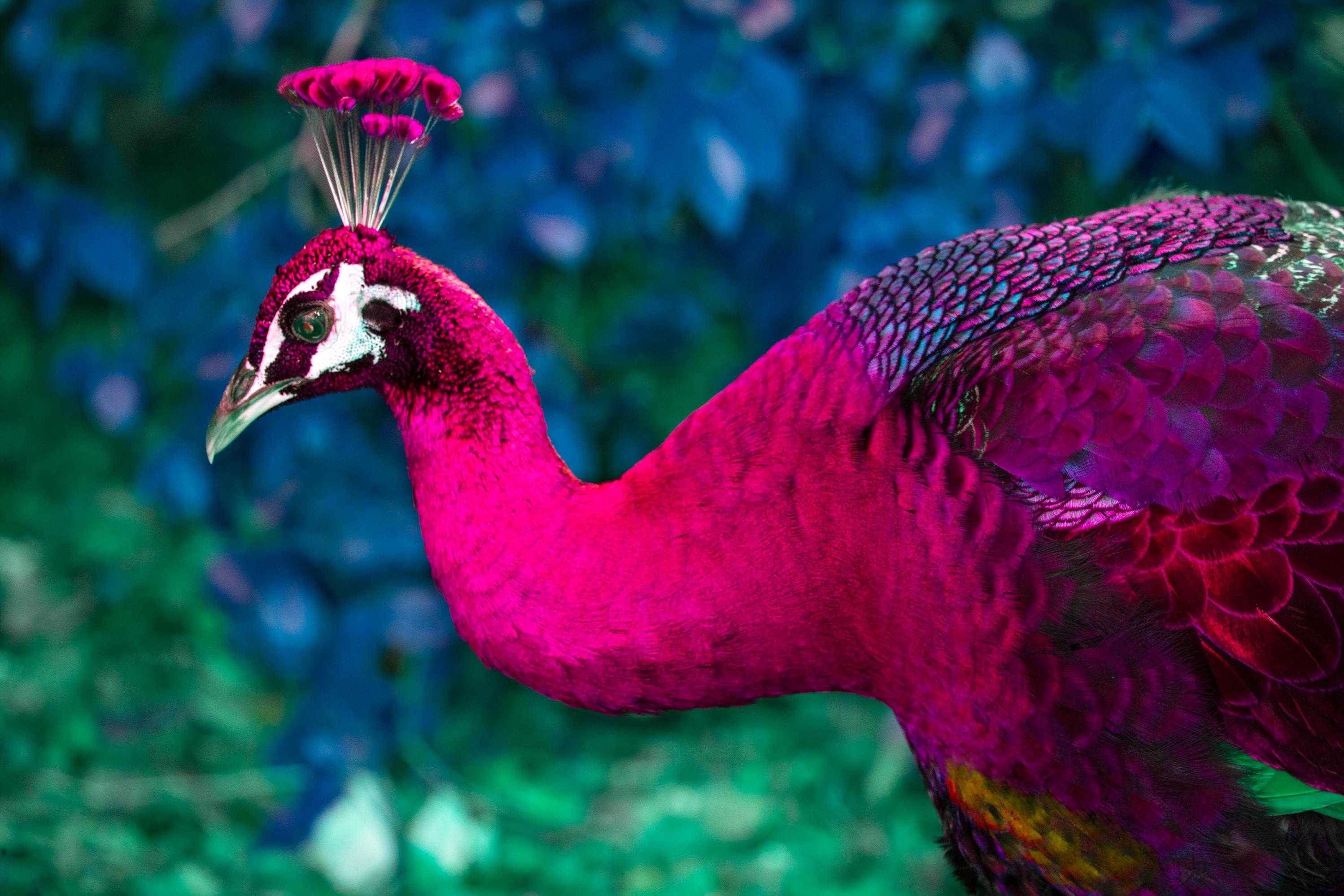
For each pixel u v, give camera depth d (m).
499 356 1.93
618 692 1.91
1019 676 1.88
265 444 2.33
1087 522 1.88
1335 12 2.24
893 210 2.23
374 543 2.33
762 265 2.31
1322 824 1.88
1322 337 1.87
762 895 2.25
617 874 2.29
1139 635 1.87
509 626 1.92
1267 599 1.86
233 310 2.30
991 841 1.92
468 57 2.22
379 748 2.30
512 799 2.34
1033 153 2.23
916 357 1.92
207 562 2.57
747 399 1.92
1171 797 1.87
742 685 1.92
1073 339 1.89
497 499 1.92
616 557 1.91
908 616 1.89
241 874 2.28
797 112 2.19
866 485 1.90
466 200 2.28
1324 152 2.32
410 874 2.29
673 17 2.22
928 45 2.26
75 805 2.30
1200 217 1.94
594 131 2.25
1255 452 1.86
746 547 1.90
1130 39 2.16
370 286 1.94
